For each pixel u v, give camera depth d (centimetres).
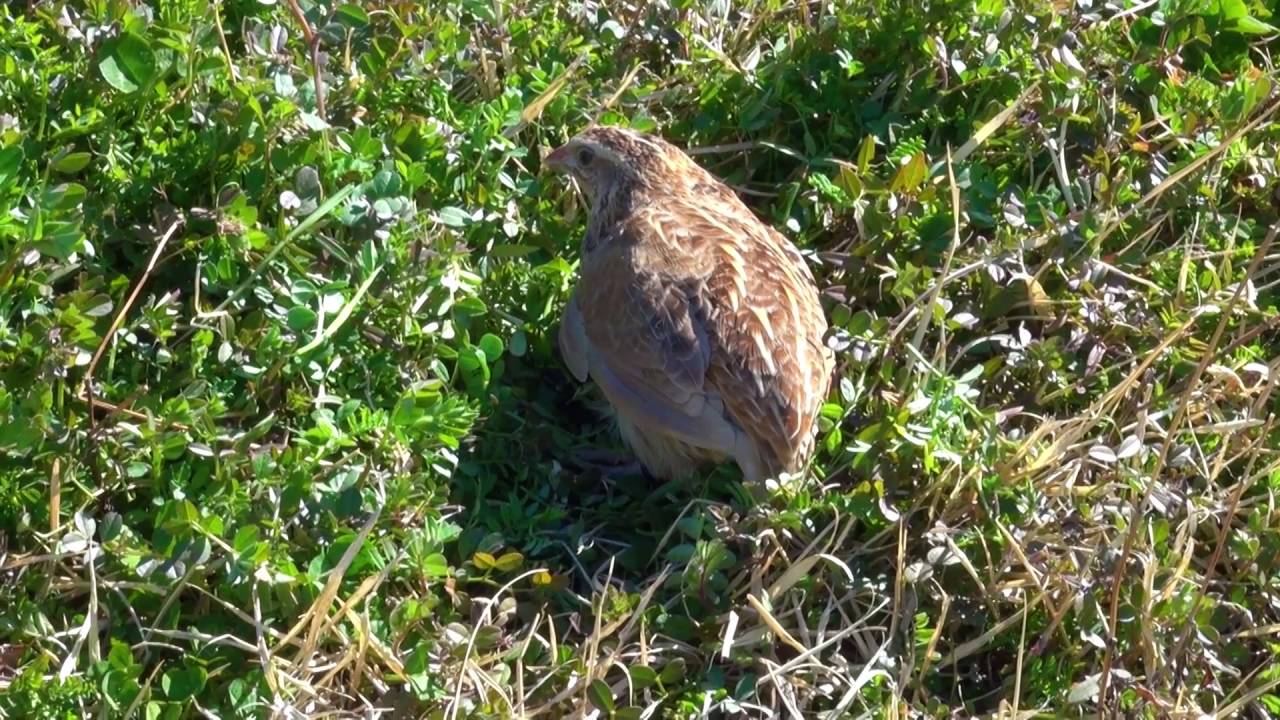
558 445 101
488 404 99
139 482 92
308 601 90
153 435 91
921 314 100
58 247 91
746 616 94
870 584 94
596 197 105
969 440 96
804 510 94
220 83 99
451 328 97
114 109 98
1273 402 102
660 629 93
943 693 94
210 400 93
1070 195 106
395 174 99
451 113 103
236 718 88
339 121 103
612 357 99
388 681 90
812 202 106
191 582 89
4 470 90
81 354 92
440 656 90
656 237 100
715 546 93
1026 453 97
